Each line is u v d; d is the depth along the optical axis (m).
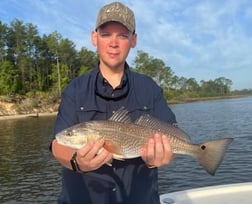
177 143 0.81
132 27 0.86
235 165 4.96
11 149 8.29
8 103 21.84
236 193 1.60
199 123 12.46
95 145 0.70
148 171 0.86
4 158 7.10
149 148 0.75
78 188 0.85
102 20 0.84
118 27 0.85
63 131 0.79
